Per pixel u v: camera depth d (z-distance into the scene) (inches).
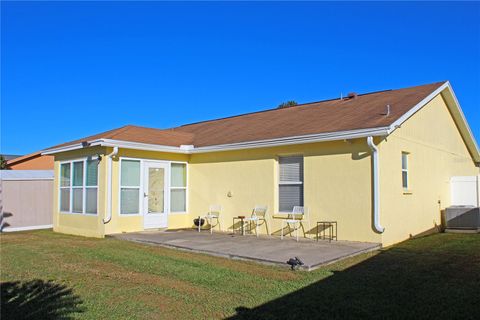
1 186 669.9
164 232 557.0
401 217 476.1
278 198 529.7
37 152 1120.2
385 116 462.6
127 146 540.4
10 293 261.9
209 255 386.9
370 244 425.1
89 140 585.9
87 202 571.5
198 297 248.7
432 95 546.0
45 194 719.1
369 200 438.3
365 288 258.5
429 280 275.9
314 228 483.2
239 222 562.9
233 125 714.2
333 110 596.4
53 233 608.1
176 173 623.5
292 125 564.7
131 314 220.2
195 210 622.8
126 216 552.4
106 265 343.3
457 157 682.2
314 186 486.3
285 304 231.0
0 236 565.3
